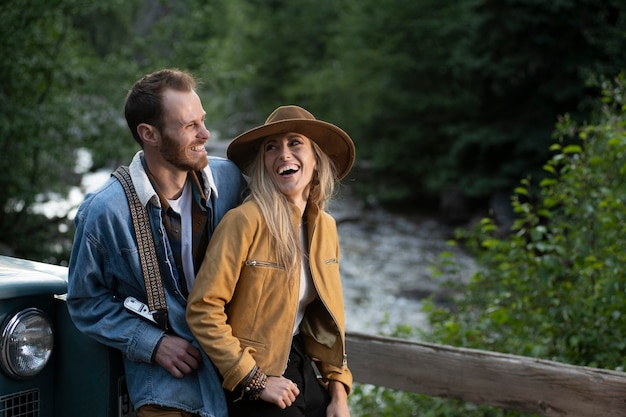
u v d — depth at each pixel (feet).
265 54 70.85
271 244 7.88
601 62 47.60
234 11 69.31
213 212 8.19
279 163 8.08
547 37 49.16
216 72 33.81
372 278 41.91
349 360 11.87
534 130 52.21
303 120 8.00
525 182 15.79
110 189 7.70
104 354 7.96
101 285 7.77
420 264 44.98
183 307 7.82
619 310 13.47
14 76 27.96
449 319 16.98
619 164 15.08
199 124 7.65
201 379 7.71
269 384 7.66
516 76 52.90
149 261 7.67
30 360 7.76
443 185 56.70
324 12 71.10
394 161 61.05
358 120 63.41
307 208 8.43
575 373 10.11
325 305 8.12
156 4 46.14
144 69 32.04
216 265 7.59
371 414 15.87
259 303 7.79
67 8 28.68
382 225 55.93
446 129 56.54
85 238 7.54
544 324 14.34
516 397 10.55
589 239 14.80
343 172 8.88
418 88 60.80
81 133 30.37
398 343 11.50
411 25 59.06
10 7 26.78
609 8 48.01
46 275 7.92
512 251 14.87
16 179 28.91
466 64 53.16
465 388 10.94
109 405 8.01
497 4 50.03
